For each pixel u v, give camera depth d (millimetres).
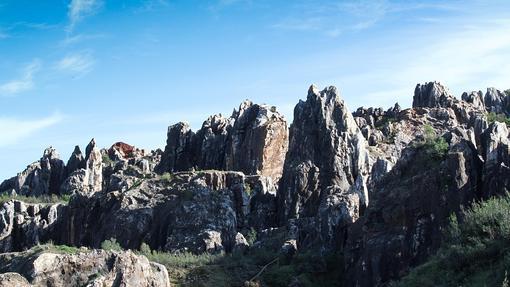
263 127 147875
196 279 96688
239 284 96438
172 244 119625
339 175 125312
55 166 186750
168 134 167750
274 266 100000
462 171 83625
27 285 76062
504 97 167500
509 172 81188
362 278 85938
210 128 162375
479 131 110625
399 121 151375
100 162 181125
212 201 127312
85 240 135125
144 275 79062
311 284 94062
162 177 137875
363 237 89188
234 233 122375
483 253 67125
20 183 184125
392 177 91562
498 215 71500
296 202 123500
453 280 66500
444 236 78438
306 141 131125
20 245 143500
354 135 130000
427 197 84625
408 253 83375
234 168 149125
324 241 100812
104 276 78188
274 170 147625
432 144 90375
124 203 131875
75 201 140625
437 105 161125
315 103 134250
